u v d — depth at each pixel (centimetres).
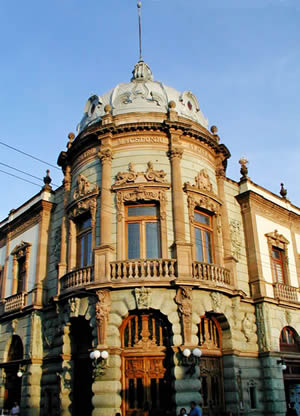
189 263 1948
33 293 2442
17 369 2412
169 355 1852
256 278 2369
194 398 1745
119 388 1780
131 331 1911
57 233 2527
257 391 2134
